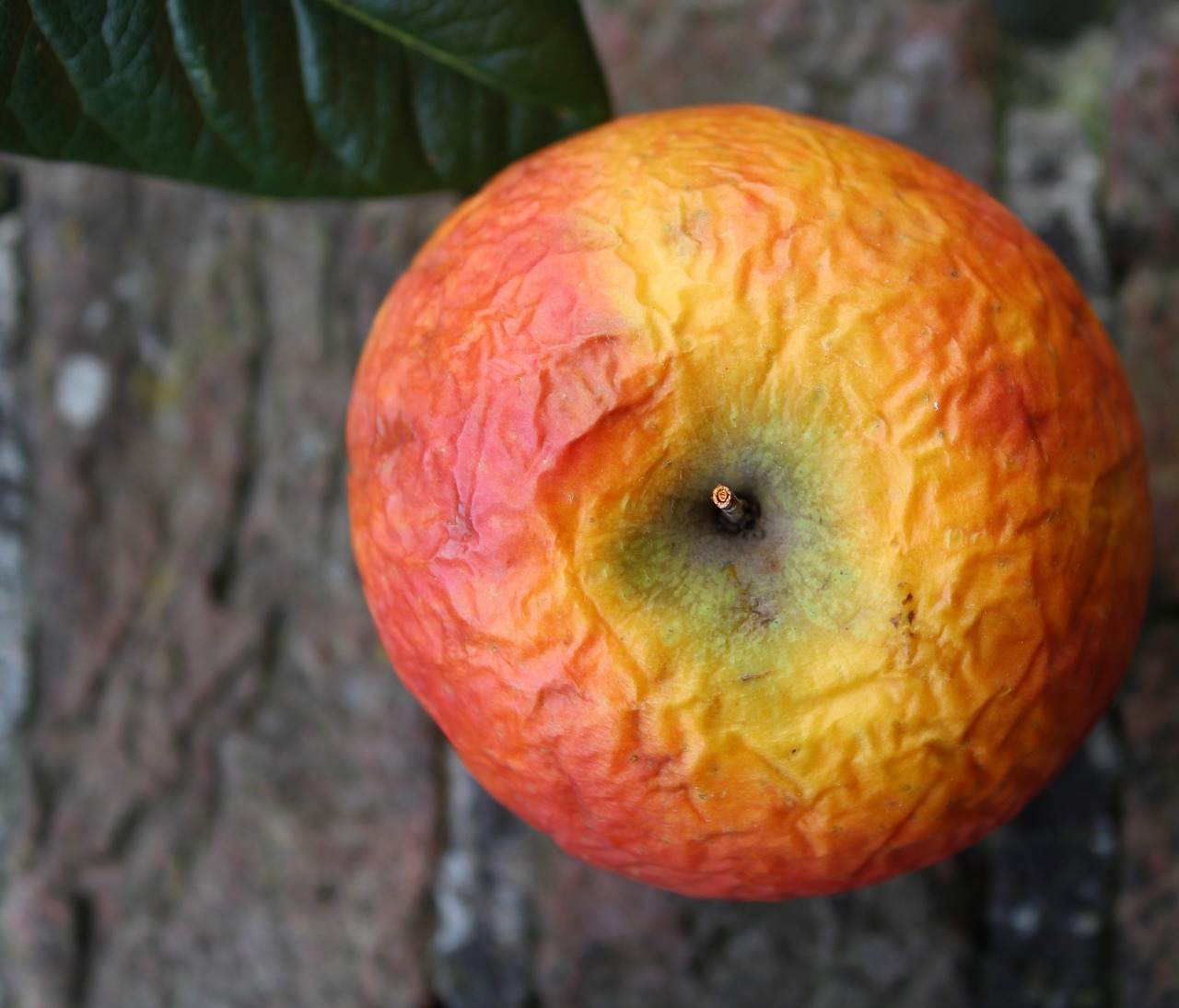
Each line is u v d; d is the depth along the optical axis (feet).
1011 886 0.96
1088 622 0.76
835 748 0.74
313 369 1.01
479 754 0.77
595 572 0.74
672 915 0.97
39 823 1.01
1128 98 0.98
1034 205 0.99
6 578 1.03
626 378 0.73
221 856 1.00
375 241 1.01
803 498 0.74
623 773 0.74
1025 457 0.74
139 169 0.82
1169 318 0.97
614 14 1.00
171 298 1.02
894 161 0.78
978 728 0.74
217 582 1.01
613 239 0.74
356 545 0.80
